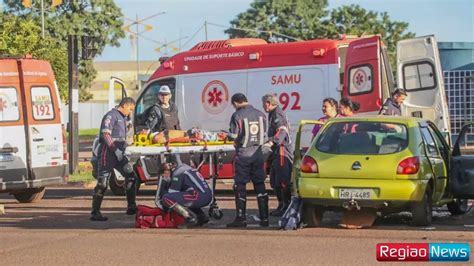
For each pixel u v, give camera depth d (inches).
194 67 933.2
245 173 599.2
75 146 1132.5
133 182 689.0
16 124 773.9
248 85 898.7
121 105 675.4
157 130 800.9
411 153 564.1
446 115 899.4
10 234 580.7
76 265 462.9
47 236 569.3
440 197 615.8
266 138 631.2
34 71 792.3
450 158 642.2
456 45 1499.8
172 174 601.9
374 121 588.7
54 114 804.0
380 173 557.9
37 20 2632.9
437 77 900.0
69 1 2751.0
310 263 456.8
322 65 865.5
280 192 673.6
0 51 1537.9
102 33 2790.4
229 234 564.4
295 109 872.9
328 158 571.2
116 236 563.8
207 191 602.2
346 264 453.4
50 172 795.4
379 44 837.8
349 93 855.1
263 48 895.7
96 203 658.2
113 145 661.3
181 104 935.0
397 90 751.1
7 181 765.9
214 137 787.4
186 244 524.7
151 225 601.9
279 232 570.6
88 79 3213.6
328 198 565.6
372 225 597.0
